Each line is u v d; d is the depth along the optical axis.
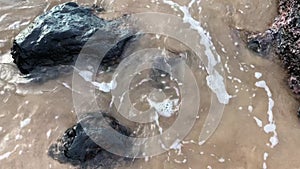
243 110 2.92
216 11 3.26
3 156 2.75
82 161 2.72
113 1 3.27
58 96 2.94
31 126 2.85
